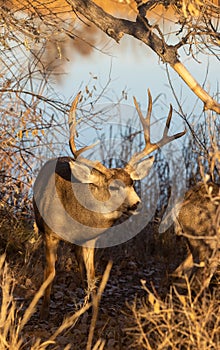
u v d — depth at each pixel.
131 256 39.59
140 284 35.84
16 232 37.41
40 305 32.59
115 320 29.62
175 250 39.25
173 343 22.08
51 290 33.84
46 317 30.81
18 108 34.25
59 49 29.19
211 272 26.92
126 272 37.78
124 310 31.19
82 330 29.00
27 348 26.33
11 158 35.50
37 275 35.09
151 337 25.92
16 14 30.69
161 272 37.53
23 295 33.31
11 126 34.22
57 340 27.44
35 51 33.47
